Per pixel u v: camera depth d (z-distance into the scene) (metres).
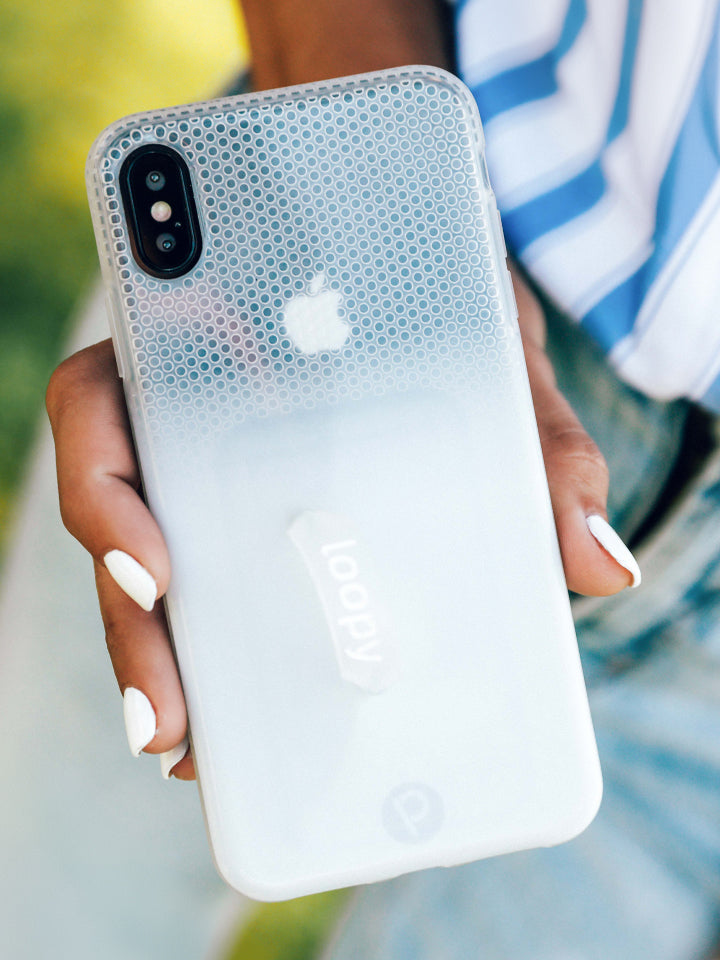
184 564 0.29
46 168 0.54
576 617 0.41
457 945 0.44
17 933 0.47
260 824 0.29
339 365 0.29
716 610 0.40
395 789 0.29
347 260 0.29
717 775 0.42
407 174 0.29
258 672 0.29
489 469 0.30
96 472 0.31
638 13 0.35
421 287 0.30
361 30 0.37
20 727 0.48
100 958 0.47
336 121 0.29
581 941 0.44
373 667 0.29
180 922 0.48
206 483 0.29
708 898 0.43
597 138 0.36
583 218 0.37
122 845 0.48
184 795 0.48
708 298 0.36
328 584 0.29
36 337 0.53
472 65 0.37
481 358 0.30
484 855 0.30
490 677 0.29
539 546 0.30
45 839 0.48
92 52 0.54
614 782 0.43
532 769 0.30
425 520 0.29
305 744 0.29
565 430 0.33
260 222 0.29
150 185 0.29
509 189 0.37
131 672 0.30
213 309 0.29
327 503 0.29
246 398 0.29
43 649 0.48
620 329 0.37
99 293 0.53
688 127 0.35
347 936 0.46
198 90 0.53
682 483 0.38
